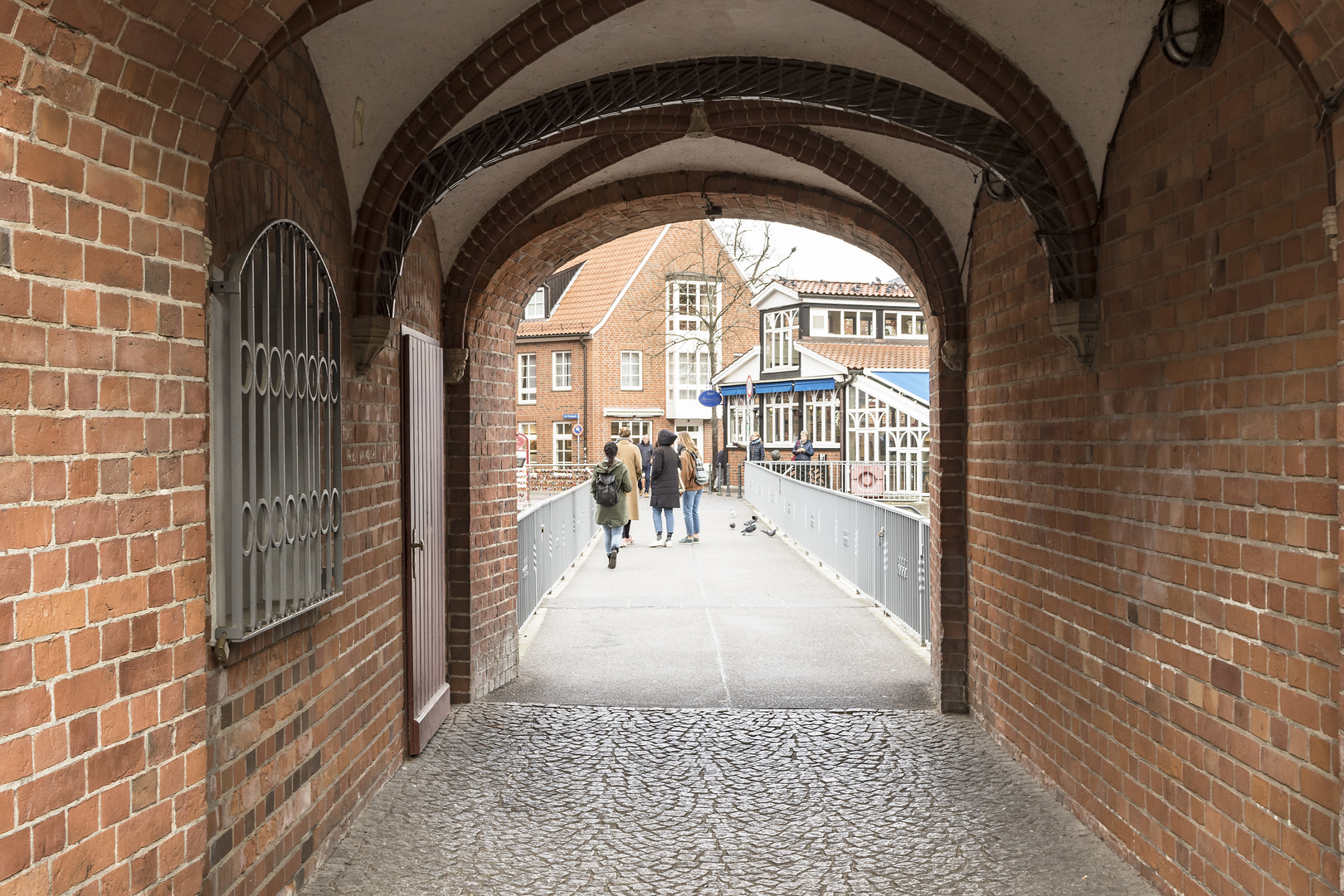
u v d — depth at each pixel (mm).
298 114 4336
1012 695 6117
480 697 7641
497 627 8031
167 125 2834
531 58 4875
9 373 2260
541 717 7125
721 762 6074
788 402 35719
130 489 2691
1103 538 4770
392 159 5105
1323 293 3162
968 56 4660
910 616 9789
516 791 5574
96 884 2539
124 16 2529
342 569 4605
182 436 2936
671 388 42906
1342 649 2930
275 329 3916
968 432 7094
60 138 2424
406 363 6094
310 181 4504
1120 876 4410
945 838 4871
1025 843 4797
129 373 2686
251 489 3543
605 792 5559
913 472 25234
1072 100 4680
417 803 5391
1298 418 3303
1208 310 3850
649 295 42562
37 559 2342
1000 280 6297
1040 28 4445
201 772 3018
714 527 21172
